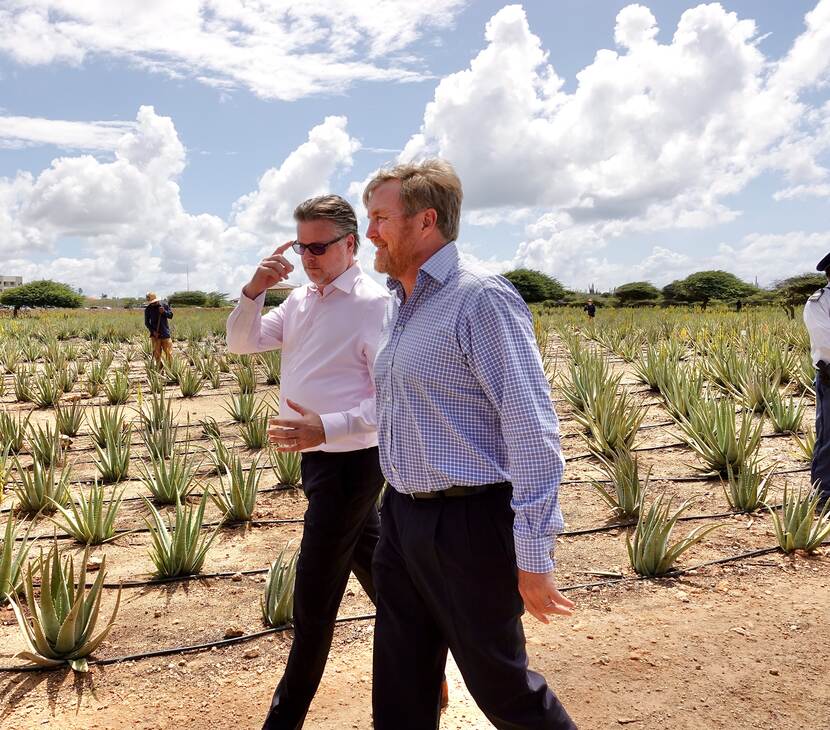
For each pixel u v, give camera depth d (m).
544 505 1.68
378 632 2.01
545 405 1.75
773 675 2.87
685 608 3.51
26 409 10.17
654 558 3.91
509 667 1.83
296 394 2.55
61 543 4.77
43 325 26.64
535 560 1.67
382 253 1.99
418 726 1.96
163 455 6.94
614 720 2.63
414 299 1.92
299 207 2.45
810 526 4.08
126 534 4.86
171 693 2.90
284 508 5.39
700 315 26.80
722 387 9.37
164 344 14.02
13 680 3.01
